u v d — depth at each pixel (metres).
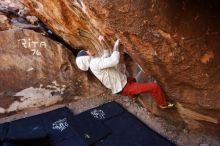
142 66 3.89
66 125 4.77
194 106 3.82
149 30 3.19
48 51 5.58
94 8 3.34
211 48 3.14
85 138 4.47
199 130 4.34
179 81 3.64
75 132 4.60
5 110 5.16
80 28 4.73
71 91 5.51
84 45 5.52
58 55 5.61
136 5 3.05
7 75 5.41
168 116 4.61
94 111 5.10
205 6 2.99
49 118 4.97
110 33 3.75
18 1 6.56
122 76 4.26
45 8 5.08
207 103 3.60
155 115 4.82
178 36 3.12
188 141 4.28
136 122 4.79
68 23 4.87
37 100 5.34
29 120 4.93
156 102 4.59
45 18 5.73
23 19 6.80
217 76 3.31
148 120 4.87
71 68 5.62
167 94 4.07
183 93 3.79
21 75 5.47
